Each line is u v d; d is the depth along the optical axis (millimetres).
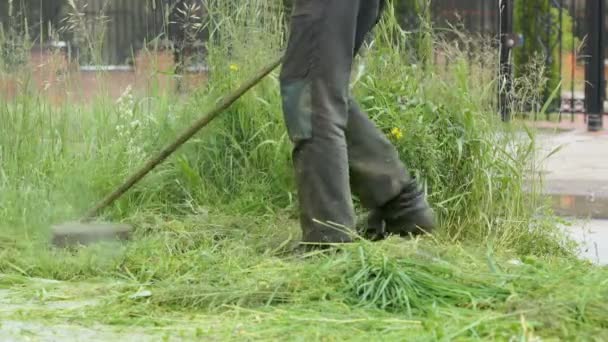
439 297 17094
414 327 15953
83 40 31156
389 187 21609
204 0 28875
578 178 36281
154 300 17750
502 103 27031
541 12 52062
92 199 24953
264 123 26562
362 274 17609
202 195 25766
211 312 17266
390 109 24797
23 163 26469
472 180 23781
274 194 25797
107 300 18031
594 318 15906
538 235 23609
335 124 20406
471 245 22656
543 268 18938
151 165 22516
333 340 15391
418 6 31578
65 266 20391
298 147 20594
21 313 17344
